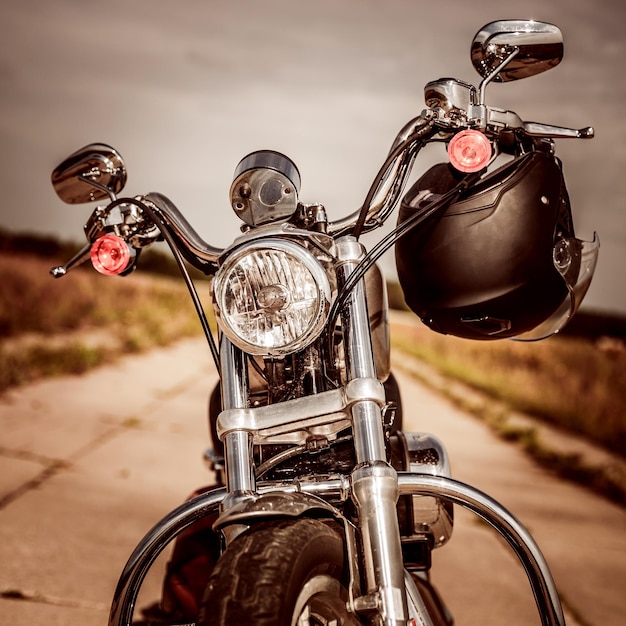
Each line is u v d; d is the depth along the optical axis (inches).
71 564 162.1
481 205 87.6
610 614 172.4
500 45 85.4
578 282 96.6
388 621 68.5
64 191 96.3
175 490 229.3
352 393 75.8
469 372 723.4
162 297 826.8
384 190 86.7
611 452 388.2
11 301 587.2
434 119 85.4
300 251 75.2
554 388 564.4
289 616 64.4
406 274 92.1
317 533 70.3
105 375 449.4
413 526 93.7
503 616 159.6
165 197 91.6
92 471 239.1
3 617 135.3
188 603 106.3
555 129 88.8
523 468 330.0
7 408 321.4
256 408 78.7
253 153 83.4
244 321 76.2
